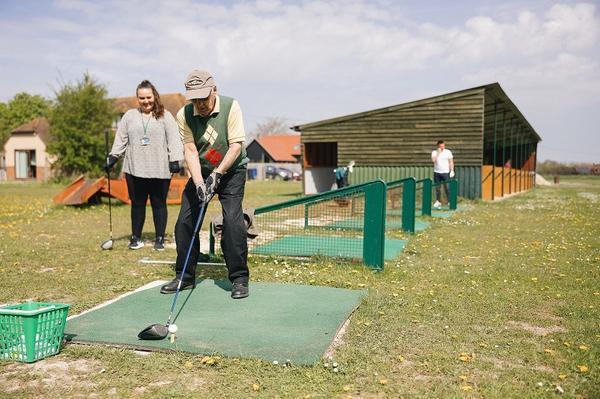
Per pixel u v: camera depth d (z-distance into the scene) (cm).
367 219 557
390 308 410
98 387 265
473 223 1041
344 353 310
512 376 285
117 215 1153
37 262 597
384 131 1844
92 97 3077
